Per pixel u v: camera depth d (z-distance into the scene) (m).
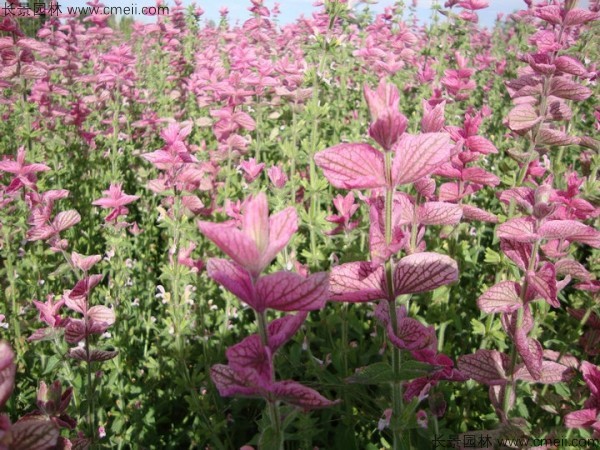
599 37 0.60
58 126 0.87
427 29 0.94
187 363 0.45
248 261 0.15
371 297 0.20
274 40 1.20
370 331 0.46
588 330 0.39
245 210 0.14
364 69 0.91
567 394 0.36
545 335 0.42
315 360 0.40
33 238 0.41
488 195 0.58
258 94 0.60
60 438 0.19
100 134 0.86
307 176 0.63
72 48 1.04
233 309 0.46
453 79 0.53
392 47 0.94
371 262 0.20
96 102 0.95
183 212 0.45
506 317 0.25
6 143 0.87
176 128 0.43
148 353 0.47
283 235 0.15
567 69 0.35
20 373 0.43
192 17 1.12
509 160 0.57
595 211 0.31
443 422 0.33
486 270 0.48
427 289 0.20
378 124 0.17
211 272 0.15
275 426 0.17
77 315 0.50
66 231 0.61
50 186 0.67
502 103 0.96
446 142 0.18
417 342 0.20
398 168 0.18
